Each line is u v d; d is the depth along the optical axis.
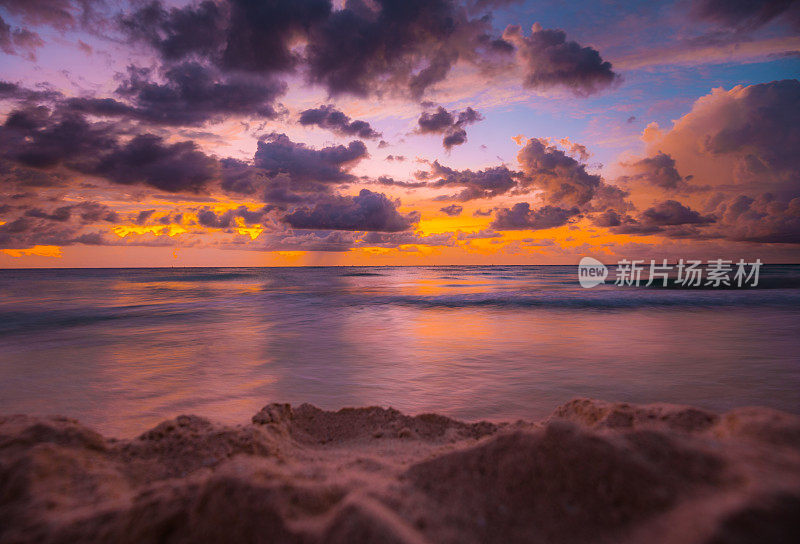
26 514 1.59
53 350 8.83
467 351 8.60
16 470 1.84
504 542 1.36
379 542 1.27
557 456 1.65
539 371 6.80
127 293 27.72
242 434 2.63
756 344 8.85
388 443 3.28
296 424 3.74
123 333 11.31
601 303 18.98
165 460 2.30
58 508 1.66
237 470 1.72
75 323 13.51
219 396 5.53
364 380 6.34
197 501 1.52
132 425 4.43
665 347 8.70
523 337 10.36
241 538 1.38
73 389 5.84
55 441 2.22
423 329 11.99
